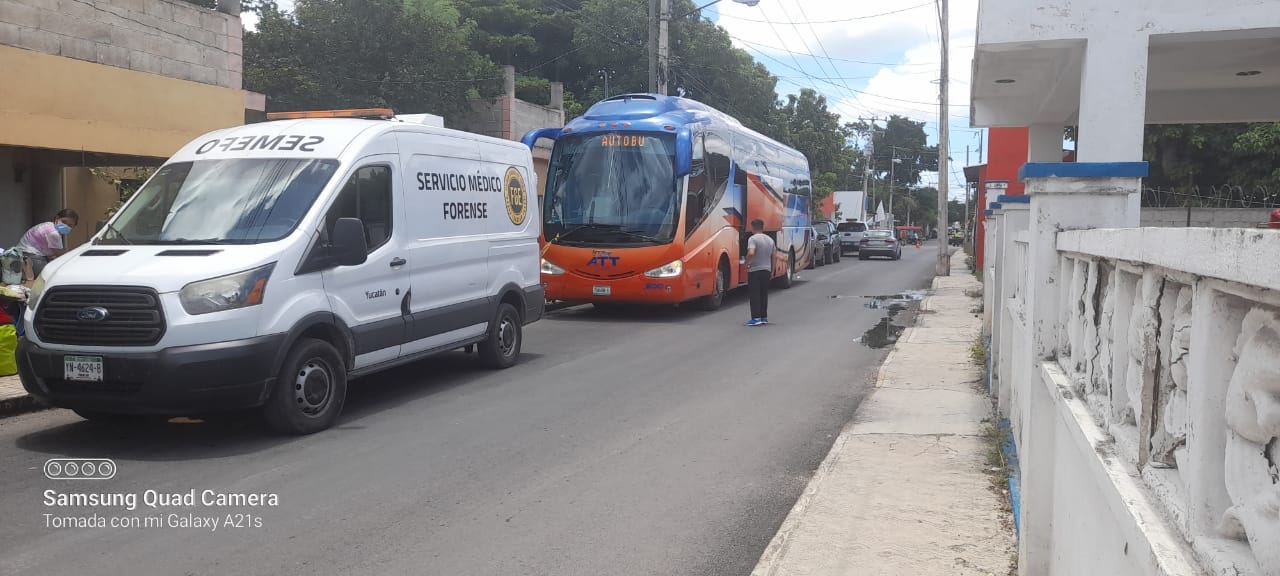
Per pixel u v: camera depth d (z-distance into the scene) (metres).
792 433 7.46
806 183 25.16
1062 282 3.82
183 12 13.35
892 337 13.33
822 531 4.93
